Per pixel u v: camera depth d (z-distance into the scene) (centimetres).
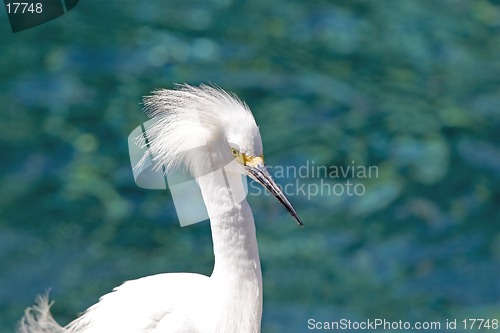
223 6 2302
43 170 1509
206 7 2291
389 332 1036
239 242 504
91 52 1983
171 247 1282
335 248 1279
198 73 1919
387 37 2162
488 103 1791
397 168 1503
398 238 1303
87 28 2092
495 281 1176
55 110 1736
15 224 1331
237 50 2044
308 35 2158
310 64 1984
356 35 2155
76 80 1869
